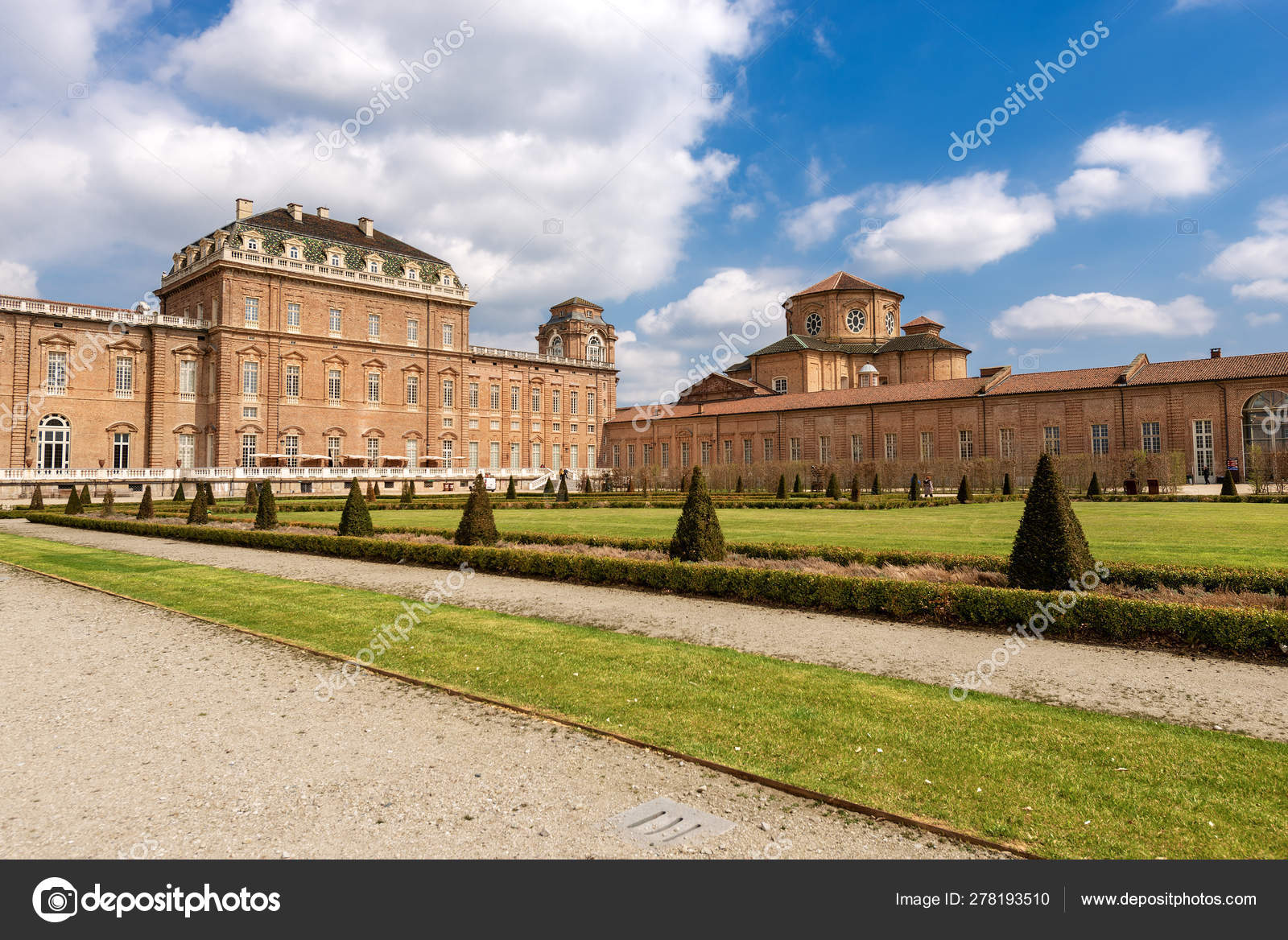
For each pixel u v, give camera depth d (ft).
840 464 219.41
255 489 154.51
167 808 18.75
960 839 17.17
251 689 28.53
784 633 38.65
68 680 29.71
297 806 18.81
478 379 287.48
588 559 54.60
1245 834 17.04
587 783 20.17
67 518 115.44
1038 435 199.52
